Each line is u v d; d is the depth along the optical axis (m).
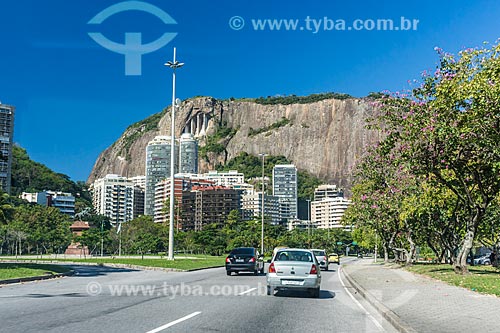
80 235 79.12
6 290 17.97
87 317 11.07
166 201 159.12
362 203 39.78
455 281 21.19
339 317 11.87
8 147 118.75
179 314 11.69
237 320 10.95
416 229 35.94
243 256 28.34
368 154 36.00
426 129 21.05
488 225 33.38
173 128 42.84
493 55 19.23
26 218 89.19
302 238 115.38
